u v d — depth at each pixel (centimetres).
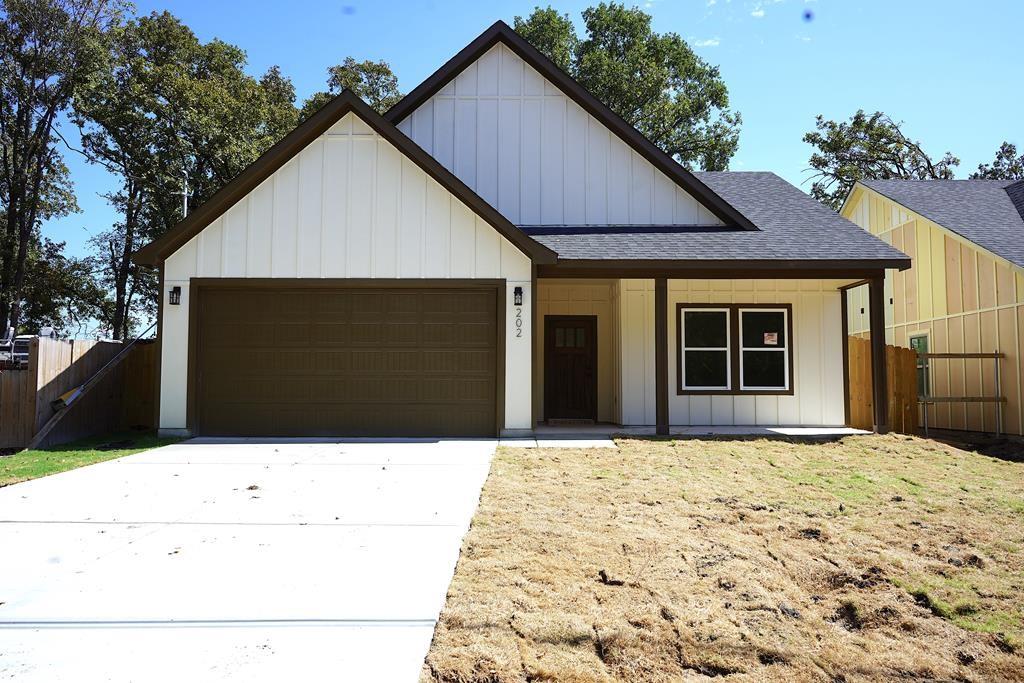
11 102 2728
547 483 679
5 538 484
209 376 1035
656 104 3231
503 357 1031
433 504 592
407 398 1036
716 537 495
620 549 461
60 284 3030
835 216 1297
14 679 280
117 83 2958
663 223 1245
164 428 1017
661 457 845
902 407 1235
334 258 1030
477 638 323
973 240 1316
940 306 1466
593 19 3438
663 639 331
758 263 1046
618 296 1248
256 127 3281
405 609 357
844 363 1248
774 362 1243
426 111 1258
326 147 1038
